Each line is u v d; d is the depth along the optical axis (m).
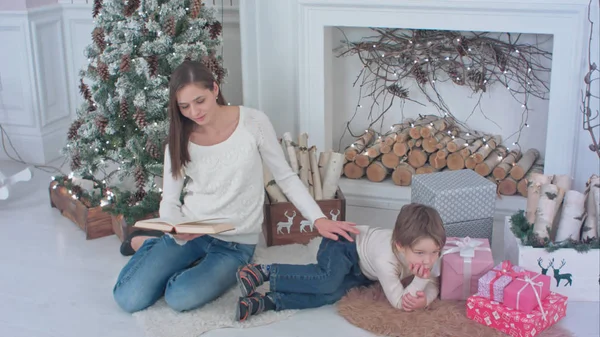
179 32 2.78
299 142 2.87
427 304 2.20
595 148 2.60
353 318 2.19
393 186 3.20
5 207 3.26
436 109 3.32
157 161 2.79
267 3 3.06
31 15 3.63
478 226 2.48
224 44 3.52
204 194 2.35
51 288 2.49
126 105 2.66
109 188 2.92
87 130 2.79
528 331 2.02
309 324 2.20
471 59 3.16
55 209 3.24
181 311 2.28
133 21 2.69
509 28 2.75
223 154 2.28
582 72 2.69
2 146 3.89
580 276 2.26
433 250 2.07
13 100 3.80
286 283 2.24
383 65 3.30
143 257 2.33
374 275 2.29
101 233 2.93
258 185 2.38
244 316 2.18
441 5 2.79
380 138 3.32
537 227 2.30
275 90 3.19
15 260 2.71
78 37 3.91
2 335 2.18
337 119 3.48
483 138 3.19
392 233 2.19
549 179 2.41
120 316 2.29
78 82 3.98
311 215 2.30
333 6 2.96
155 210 2.82
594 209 2.30
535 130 3.17
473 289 2.23
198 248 2.37
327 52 3.12
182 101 2.13
